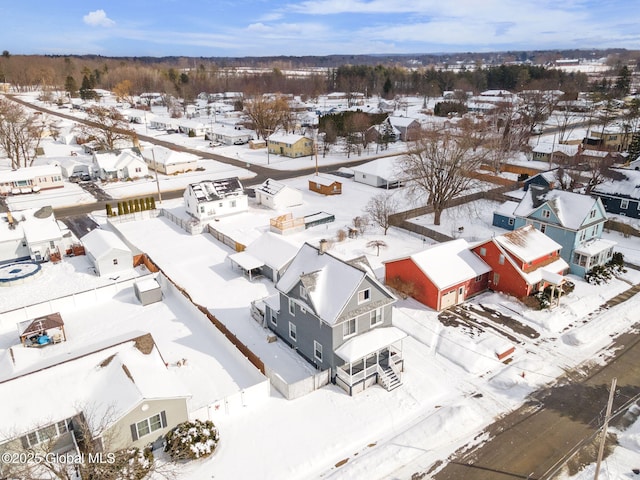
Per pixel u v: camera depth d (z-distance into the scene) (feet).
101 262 149.28
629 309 128.98
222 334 111.86
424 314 126.41
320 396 96.84
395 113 479.00
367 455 81.30
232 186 207.10
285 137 331.77
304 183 260.83
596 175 203.82
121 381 83.66
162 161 278.67
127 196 236.43
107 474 69.51
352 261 110.63
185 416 85.15
